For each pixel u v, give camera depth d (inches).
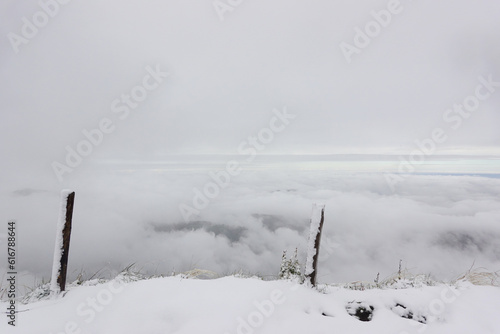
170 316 130.5
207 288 156.8
